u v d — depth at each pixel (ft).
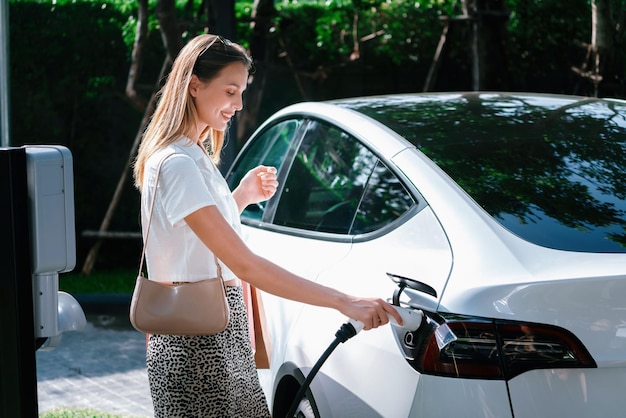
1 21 21.16
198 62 8.34
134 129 30.01
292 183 11.94
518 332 7.20
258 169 10.18
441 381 7.47
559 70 28.43
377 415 8.13
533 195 8.70
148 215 8.36
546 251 7.87
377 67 30.04
